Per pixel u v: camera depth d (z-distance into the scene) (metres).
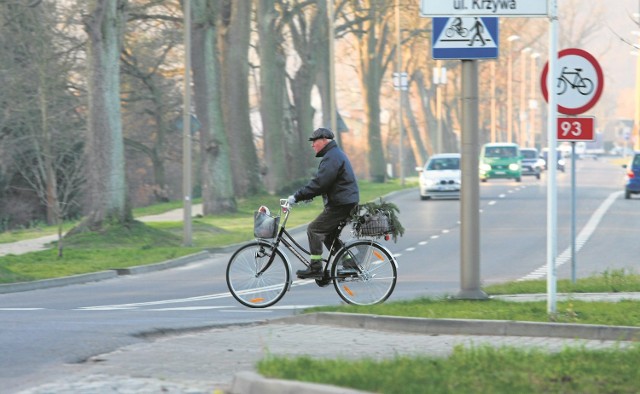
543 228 97.19
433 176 140.12
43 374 26.30
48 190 88.56
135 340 32.44
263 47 146.38
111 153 92.00
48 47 104.94
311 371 22.95
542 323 32.59
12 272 65.19
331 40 143.50
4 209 130.62
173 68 165.50
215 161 120.88
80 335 32.81
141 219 120.06
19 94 110.19
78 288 61.00
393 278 40.81
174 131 172.88
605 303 39.56
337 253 40.94
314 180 40.25
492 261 71.81
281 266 41.94
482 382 22.03
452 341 31.88
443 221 106.94
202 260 80.38
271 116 147.62
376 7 167.12
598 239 86.00
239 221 114.25
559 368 23.81
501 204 129.00
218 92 120.50
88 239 89.25
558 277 60.78
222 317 40.78
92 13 90.75
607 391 21.53
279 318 37.12
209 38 119.31
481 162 181.38
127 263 73.38
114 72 92.56
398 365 24.11
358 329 34.97
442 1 38.09
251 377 22.67
